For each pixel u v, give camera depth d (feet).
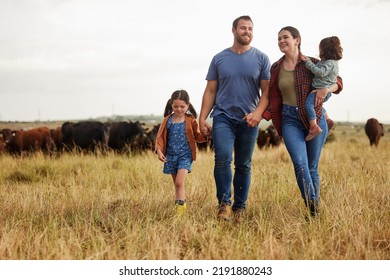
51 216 31.58
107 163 66.13
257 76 34.50
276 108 33.22
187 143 35.17
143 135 112.27
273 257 24.63
